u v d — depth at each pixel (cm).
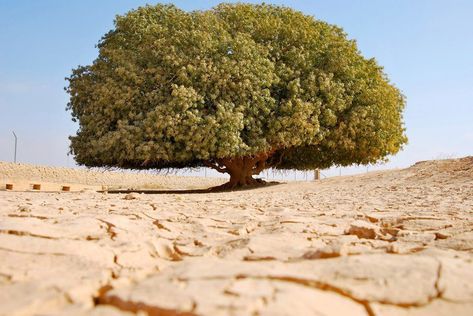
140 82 2000
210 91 2005
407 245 508
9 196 1281
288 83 2161
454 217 739
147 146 1875
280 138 2083
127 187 3419
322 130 2241
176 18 2148
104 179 3669
